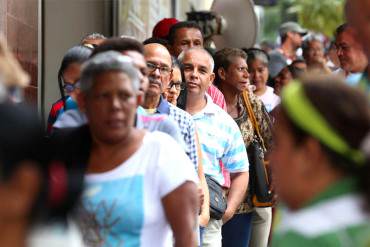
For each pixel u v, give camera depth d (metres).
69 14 18.91
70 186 4.55
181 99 12.22
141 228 7.50
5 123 4.23
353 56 12.17
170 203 7.59
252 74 18.17
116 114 7.43
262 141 13.87
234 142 12.41
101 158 7.57
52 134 7.54
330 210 5.04
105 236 7.47
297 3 46.16
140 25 23.62
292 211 5.23
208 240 11.76
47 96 18.14
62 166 4.57
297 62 19.66
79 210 7.30
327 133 5.05
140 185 7.52
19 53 14.83
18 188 4.26
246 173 12.62
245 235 13.77
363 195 5.04
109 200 7.46
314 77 5.21
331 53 23.25
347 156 5.07
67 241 4.54
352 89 5.15
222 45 20.27
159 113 10.41
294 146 5.18
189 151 10.56
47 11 18.56
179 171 7.62
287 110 5.18
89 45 11.67
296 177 5.18
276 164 5.29
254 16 20.09
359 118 5.05
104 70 7.46
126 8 21.59
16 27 14.55
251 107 13.98
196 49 12.33
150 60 10.34
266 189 13.63
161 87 10.45
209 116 12.23
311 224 5.03
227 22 20.20
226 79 14.12
